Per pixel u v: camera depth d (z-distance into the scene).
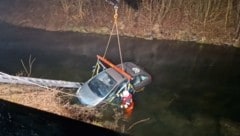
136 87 19.23
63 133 16.48
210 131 17.36
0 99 18.09
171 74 21.05
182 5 24.36
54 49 22.89
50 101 18.05
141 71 19.58
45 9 25.61
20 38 23.88
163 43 23.41
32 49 22.89
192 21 24.09
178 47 23.11
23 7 26.00
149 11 24.48
